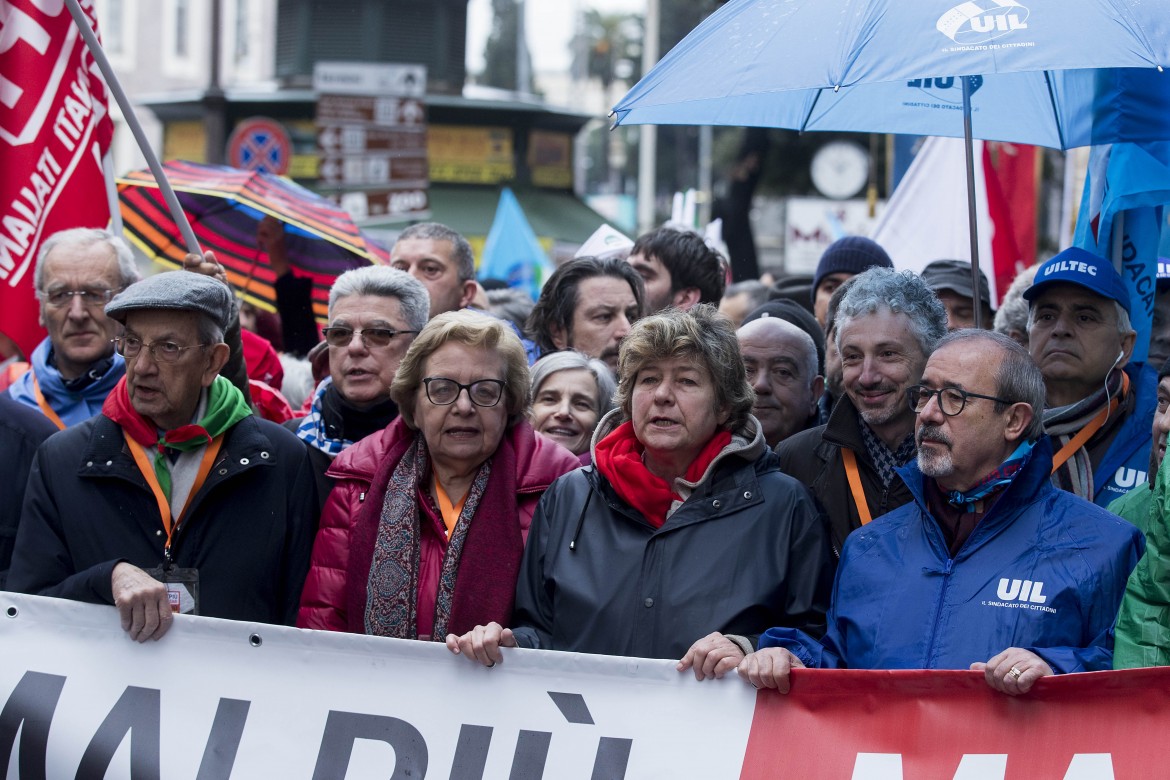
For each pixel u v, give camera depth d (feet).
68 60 19.40
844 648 13.05
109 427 14.73
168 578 14.42
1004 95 17.13
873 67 12.50
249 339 22.16
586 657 13.23
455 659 13.47
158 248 26.37
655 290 22.66
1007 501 12.64
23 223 19.12
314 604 14.56
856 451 15.44
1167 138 16.20
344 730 13.55
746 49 13.48
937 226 27.07
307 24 80.59
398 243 22.48
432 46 81.56
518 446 14.85
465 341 14.47
